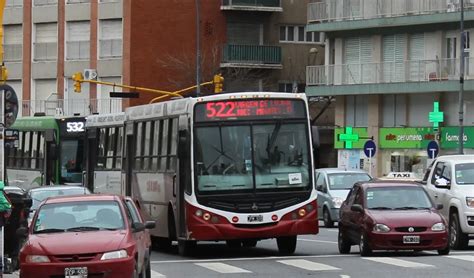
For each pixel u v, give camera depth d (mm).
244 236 30641
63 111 87812
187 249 32656
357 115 75250
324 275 25703
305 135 31516
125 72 85500
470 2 67875
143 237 23281
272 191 30906
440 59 69250
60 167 50438
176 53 86062
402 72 71312
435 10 69375
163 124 34438
